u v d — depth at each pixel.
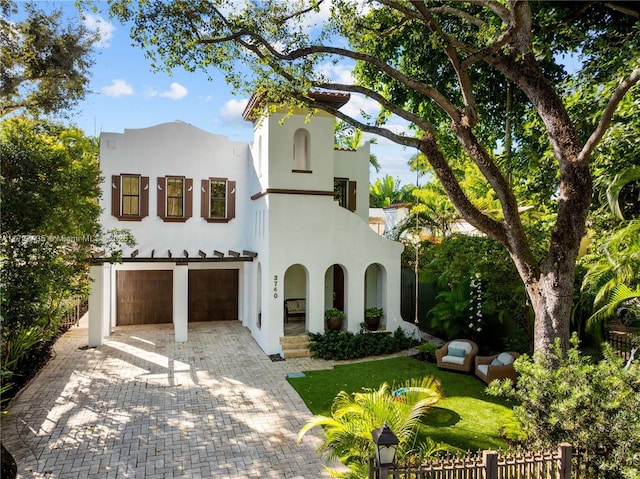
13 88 13.48
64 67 13.58
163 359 15.71
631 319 12.70
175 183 20.59
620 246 9.55
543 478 6.54
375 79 16.89
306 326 17.25
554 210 15.65
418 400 9.04
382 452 6.06
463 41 14.51
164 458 8.88
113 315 20.67
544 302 9.87
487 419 10.62
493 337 16.98
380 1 10.90
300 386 13.02
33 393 12.32
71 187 13.37
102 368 14.64
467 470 6.33
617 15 11.94
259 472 8.41
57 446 9.30
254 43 12.13
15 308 11.92
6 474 8.17
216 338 18.77
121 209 19.77
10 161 11.97
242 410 11.30
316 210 17.08
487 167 10.60
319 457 8.98
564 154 9.69
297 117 16.94
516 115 16.09
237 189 21.48
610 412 6.84
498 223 10.83
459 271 14.99
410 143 11.41
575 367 7.45
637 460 6.27
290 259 16.72
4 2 12.55
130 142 19.88
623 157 10.54
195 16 11.39
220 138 21.20
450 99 16.66
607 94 11.41
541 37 11.88
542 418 7.53
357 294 17.61
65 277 14.02
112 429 10.15
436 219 22.06
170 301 21.75
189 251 20.80
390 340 16.86
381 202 41.34
